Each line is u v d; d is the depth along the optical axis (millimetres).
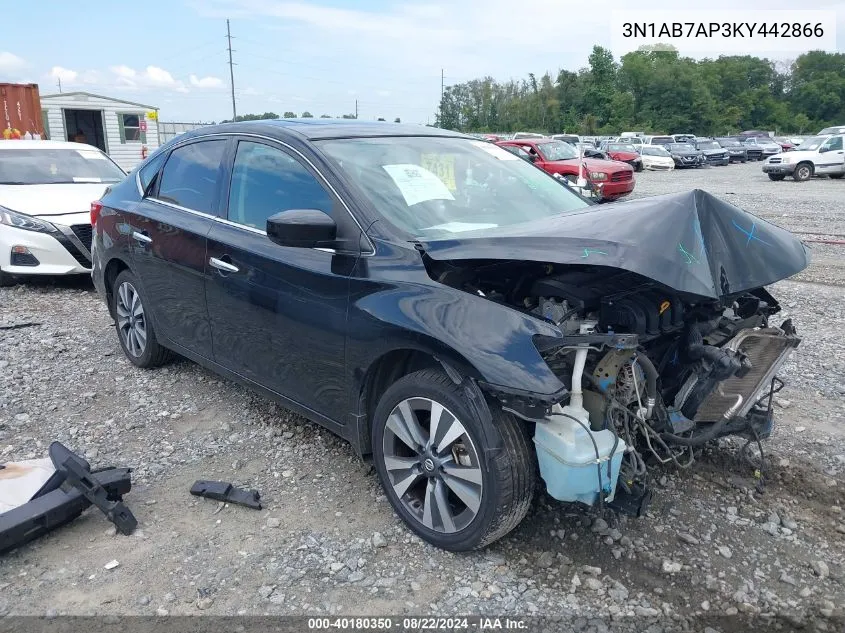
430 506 3070
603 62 86125
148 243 4676
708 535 3203
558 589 2848
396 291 3074
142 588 2852
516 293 3211
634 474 2895
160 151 5004
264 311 3721
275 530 3254
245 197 3998
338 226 3381
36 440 4168
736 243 3062
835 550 3117
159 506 3463
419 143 4102
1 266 8117
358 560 3021
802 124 99500
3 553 3051
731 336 3404
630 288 3092
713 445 4004
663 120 84812
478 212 3721
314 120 4285
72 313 7184
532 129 87000
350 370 3291
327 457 3959
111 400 4770
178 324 4578
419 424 3125
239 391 4906
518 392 2627
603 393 2844
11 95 16547
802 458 3898
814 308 7379
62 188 8688
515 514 2879
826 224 14133
